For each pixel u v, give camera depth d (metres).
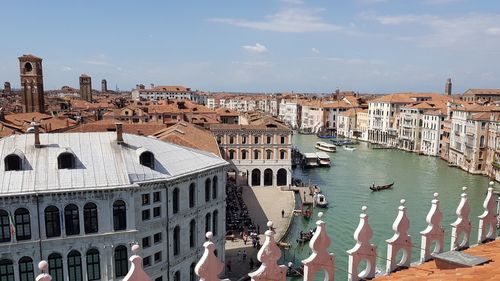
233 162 93.00
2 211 32.69
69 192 33.81
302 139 196.00
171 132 64.31
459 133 122.31
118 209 36.06
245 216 68.62
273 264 10.28
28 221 33.53
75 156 37.38
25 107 114.62
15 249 33.19
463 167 117.12
